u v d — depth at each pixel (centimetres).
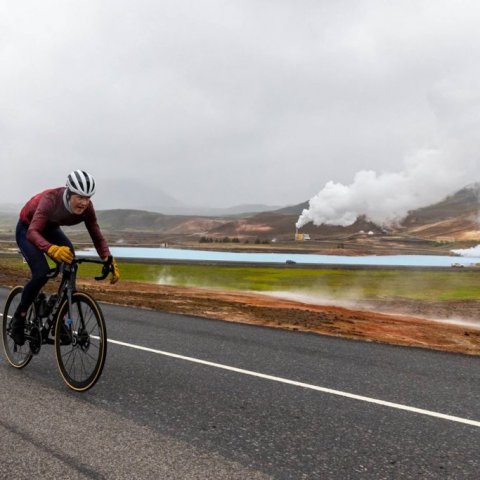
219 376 522
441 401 457
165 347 669
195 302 1327
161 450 326
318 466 310
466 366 611
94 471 294
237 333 813
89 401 423
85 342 436
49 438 342
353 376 542
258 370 554
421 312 1841
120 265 4384
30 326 493
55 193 449
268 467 306
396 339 902
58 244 484
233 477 291
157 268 4172
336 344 738
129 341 706
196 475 292
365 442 353
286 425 382
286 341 751
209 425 376
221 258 9119
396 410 427
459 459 327
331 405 436
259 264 5572
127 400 429
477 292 2656
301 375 539
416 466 314
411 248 18962
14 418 379
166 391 460
